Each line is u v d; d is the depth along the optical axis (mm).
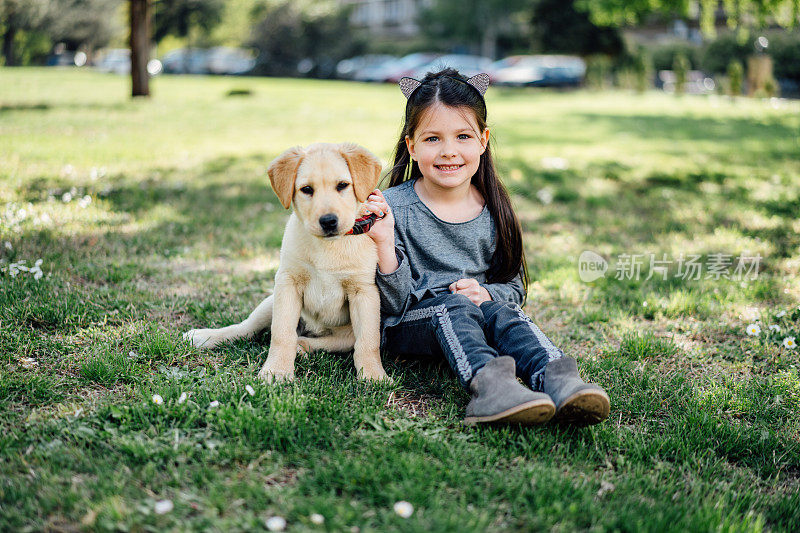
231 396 2344
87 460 1965
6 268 3488
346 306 2783
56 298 3174
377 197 2631
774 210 5867
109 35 41594
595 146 9852
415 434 2223
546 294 3846
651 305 3652
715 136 11438
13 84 18125
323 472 1941
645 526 1790
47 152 7164
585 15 28125
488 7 39188
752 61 23438
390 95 19688
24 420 2186
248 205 5566
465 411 2414
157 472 1933
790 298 3771
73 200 5188
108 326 2984
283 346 2604
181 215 5090
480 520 1769
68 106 12367
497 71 28688
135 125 10242
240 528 1716
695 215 5680
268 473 1964
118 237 4391
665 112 16312
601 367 2854
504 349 2455
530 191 6477
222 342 2883
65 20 38844
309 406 2309
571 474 2078
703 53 30812
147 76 14828
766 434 2332
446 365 2811
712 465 2193
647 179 7215
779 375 2848
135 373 2553
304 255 2596
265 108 14211
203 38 41906
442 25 41844
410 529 1724
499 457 2115
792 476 2199
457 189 2799
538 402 2088
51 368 2562
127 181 6047
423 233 2770
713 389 2686
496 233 2877
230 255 4258
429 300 2588
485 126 2764
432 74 2803
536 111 16297
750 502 1989
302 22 34375
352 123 11805
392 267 2623
